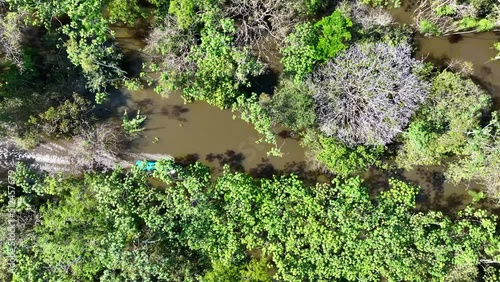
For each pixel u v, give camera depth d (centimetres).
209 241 2030
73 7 1978
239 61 2012
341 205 2052
